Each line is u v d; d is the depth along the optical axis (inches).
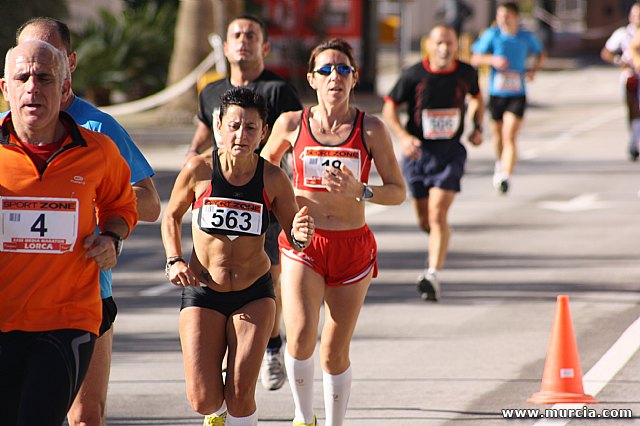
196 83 3061.0
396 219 1744.6
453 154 1205.7
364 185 752.3
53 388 550.9
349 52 784.9
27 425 542.9
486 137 2790.4
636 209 1749.5
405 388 893.2
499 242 1517.0
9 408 578.9
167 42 3550.7
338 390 764.0
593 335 1037.2
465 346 1018.1
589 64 5482.3
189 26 3070.9
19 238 568.4
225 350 699.4
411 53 6225.4
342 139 780.6
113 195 599.8
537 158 2395.4
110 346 636.1
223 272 688.4
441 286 1267.2
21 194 568.4
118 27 3526.1
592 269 1334.9
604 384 884.6
